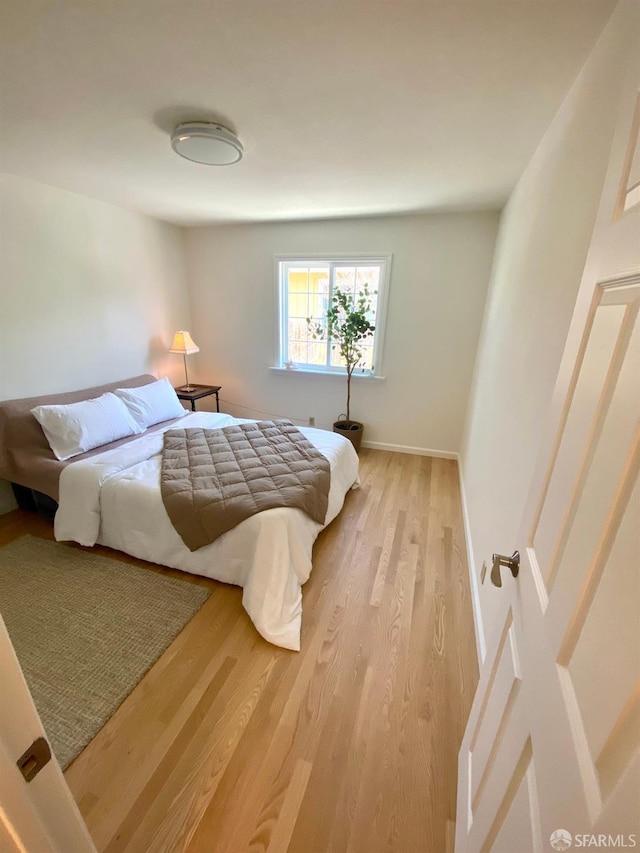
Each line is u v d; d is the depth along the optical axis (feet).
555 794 1.60
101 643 5.16
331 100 4.54
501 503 5.18
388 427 12.68
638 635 1.24
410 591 6.31
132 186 8.14
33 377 8.49
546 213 4.78
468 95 4.37
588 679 1.53
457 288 10.71
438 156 6.15
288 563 5.73
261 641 5.25
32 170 7.20
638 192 1.72
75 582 6.26
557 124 4.58
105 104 4.68
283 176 7.23
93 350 9.93
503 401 6.00
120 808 3.48
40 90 4.38
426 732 4.15
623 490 1.48
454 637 5.42
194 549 6.01
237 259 12.61
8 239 7.70
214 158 5.89
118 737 4.05
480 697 3.33
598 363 1.90
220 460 7.48
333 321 11.45
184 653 5.06
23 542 7.29
